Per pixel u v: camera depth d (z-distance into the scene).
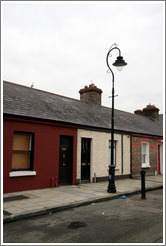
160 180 14.28
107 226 5.41
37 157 9.70
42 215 6.29
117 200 8.48
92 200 7.89
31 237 4.69
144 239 4.61
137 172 15.72
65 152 11.27
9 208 6.42
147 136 17.02
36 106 10.80
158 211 6.88
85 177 12.18
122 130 14.44
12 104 9.63
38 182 9.66
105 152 13.25
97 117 14.34
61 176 10.95
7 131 8.71
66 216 6.22
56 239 4.59
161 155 18.88
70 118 11.61
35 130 9.71
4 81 12.19
